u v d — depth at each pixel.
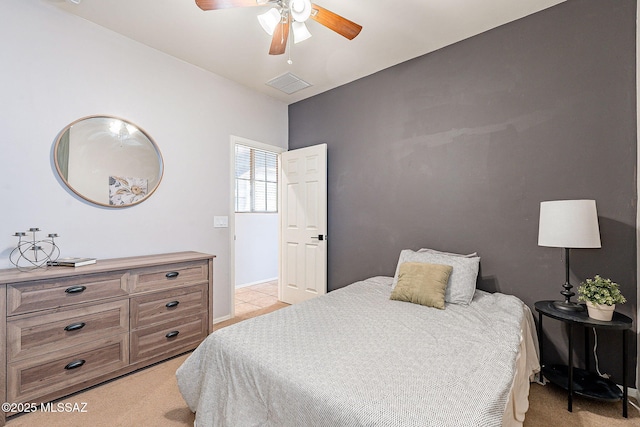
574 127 2.01
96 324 1.89
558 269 2.07
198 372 1.51
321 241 3.34
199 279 2.46
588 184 1.96
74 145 2.18
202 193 2.97
